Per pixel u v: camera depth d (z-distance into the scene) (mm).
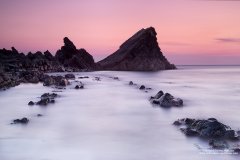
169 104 44625
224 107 44969
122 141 26219
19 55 126250
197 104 47938
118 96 56969
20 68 104750
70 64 147250
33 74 83438
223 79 113875
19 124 32469
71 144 25312
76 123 33406
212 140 24984
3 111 39938
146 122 33875
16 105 44562
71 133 28938
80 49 161875
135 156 22453
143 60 176750
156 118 36094
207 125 26781
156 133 28688
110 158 21969
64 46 154000
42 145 25031
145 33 183875
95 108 43500
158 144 25141
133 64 174375
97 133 29031
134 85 81000
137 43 180500
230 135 25500
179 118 36062
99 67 169375
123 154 22812
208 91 69250
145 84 87125
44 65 122188
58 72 126750
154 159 21781
